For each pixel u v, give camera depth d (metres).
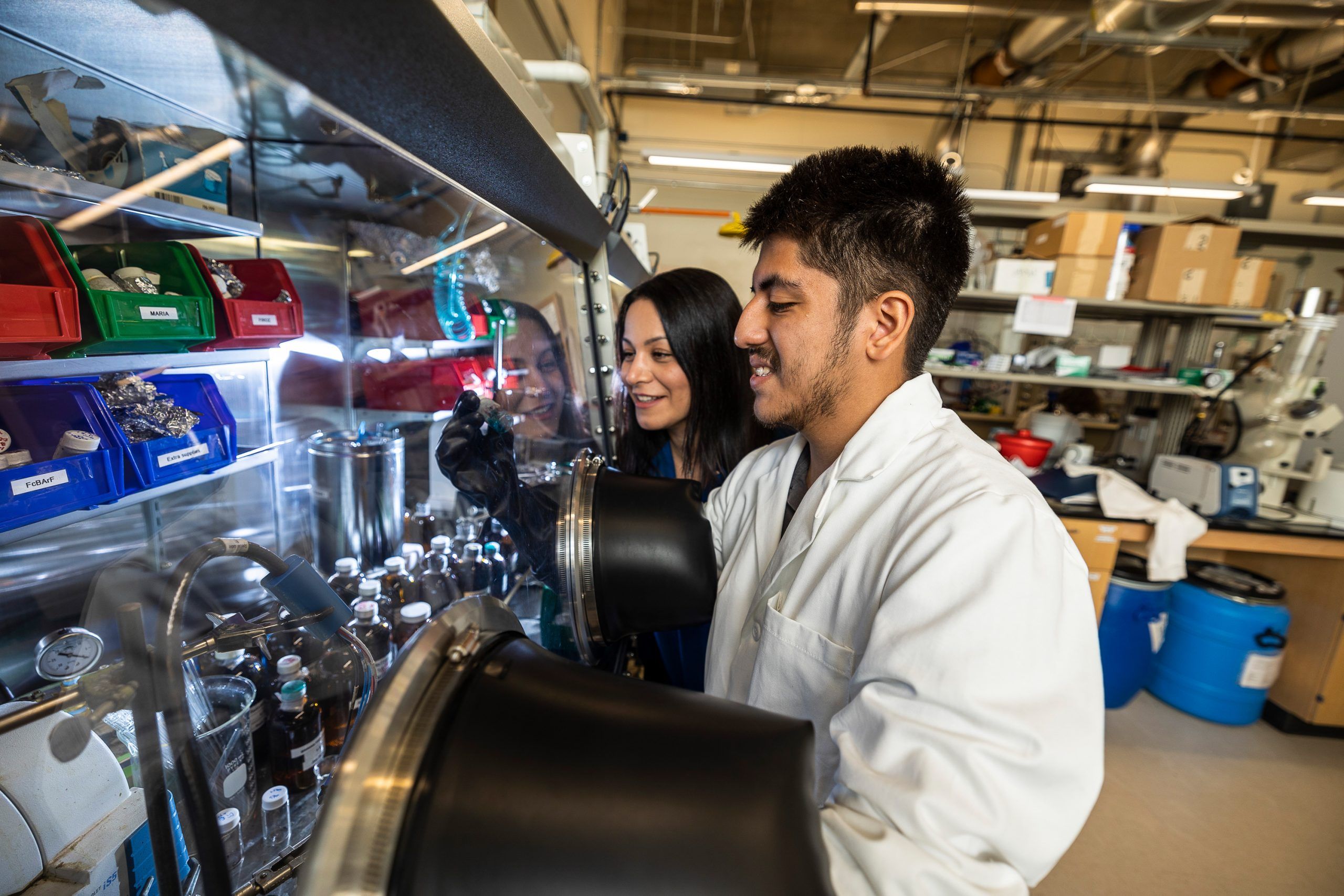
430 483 1.07
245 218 0.83
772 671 0.65
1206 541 2.49
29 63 0.46
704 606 0.72
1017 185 5.22
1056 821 0.41
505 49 0.52
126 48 0.43
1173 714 2.61
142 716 0.43
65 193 0.50
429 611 0.80
